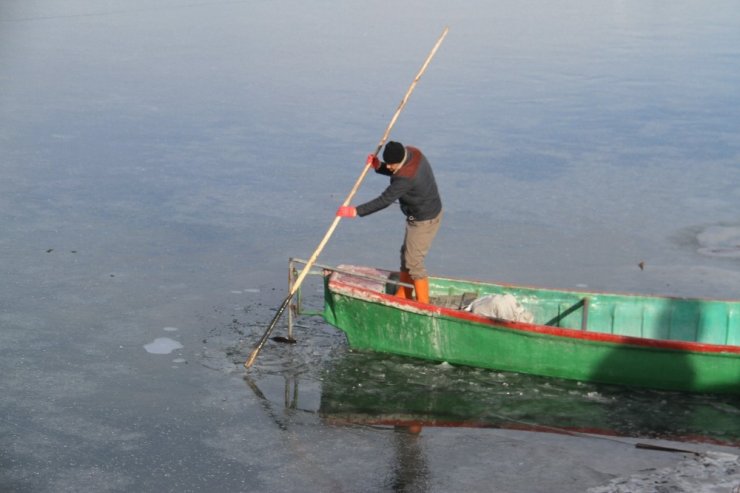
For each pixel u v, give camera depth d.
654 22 31.70
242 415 8.00
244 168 15.43
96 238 12.18
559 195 14.30
